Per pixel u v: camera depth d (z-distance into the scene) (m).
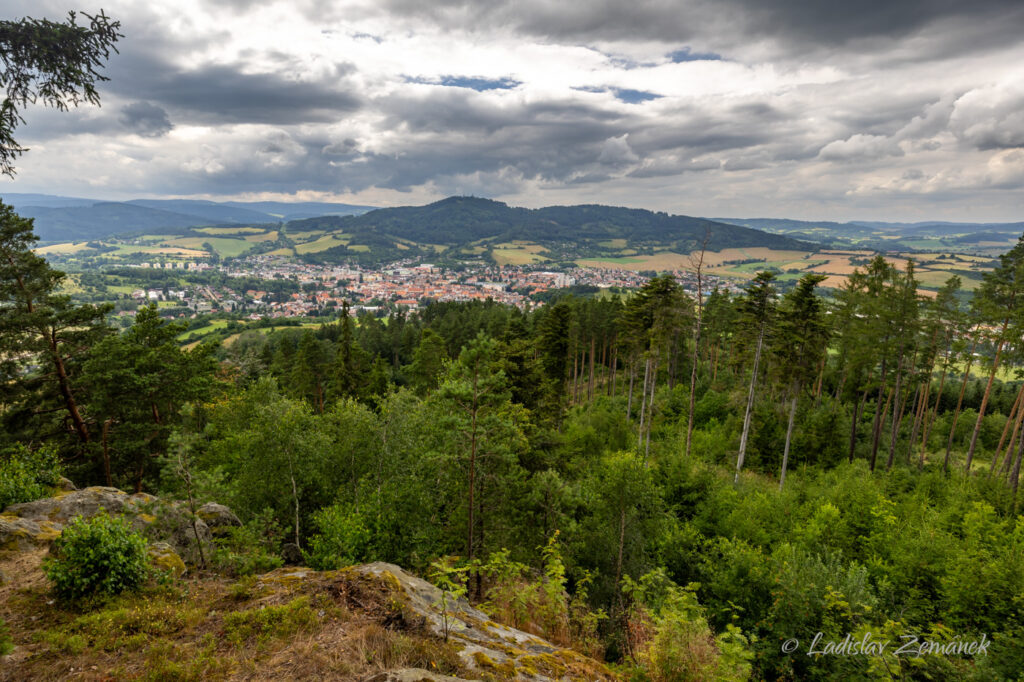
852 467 29.11
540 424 24.27
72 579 7.84
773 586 13.61
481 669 6.80
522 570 13.44
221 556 10.62
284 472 17.42
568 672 7.54
